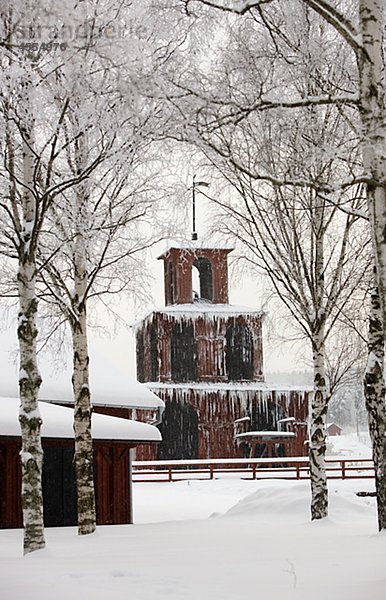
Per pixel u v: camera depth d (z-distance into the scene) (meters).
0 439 17.34
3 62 10.09
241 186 14.99
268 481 38.97
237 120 9.80
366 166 8.72
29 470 10.90
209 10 11.04
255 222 15.71
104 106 10.94
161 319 52.28
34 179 11.16
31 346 11.16
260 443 49.66
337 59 12.74
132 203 13.99
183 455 50.81
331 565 8.59
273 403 51.62
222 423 50.72
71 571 8.45
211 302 55.12
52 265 14.24
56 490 19.22
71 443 18.69
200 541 12.02
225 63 12.44
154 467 48.97
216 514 19.31
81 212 13.04
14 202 11.50
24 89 10.17
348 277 16.16
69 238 12.80
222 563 9.01
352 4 12.25
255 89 12.62
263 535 12.92
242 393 51.00
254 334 53.12
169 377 51.91
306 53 12.46
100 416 20.42
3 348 22.92
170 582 7.52
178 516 22.56
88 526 14.08
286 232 15.73
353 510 17.66
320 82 12.83
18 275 11.25
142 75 10.09
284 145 14.05
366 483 34.28
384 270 8.50
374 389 13.00
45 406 19.94
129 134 11.53
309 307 16.12
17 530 17.06
